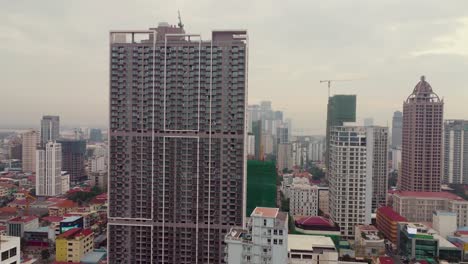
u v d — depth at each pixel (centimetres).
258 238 13100
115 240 17850
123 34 17738
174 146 17575
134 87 17650
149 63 17562
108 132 17812
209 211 17438
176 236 17588
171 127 17600
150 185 17662
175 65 17538
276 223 13075
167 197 17600
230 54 17288
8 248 11000
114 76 17700
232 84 17288
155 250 17638
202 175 17488
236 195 17312
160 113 17612
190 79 17488
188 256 17512
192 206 17500
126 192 17788
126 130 17738
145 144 17650
